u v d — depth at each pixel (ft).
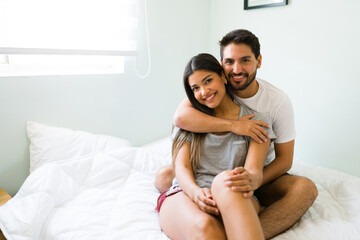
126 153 4.96
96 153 4.76
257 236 2.55
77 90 5.24
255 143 3.34
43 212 3.59
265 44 6.29
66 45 4.71
